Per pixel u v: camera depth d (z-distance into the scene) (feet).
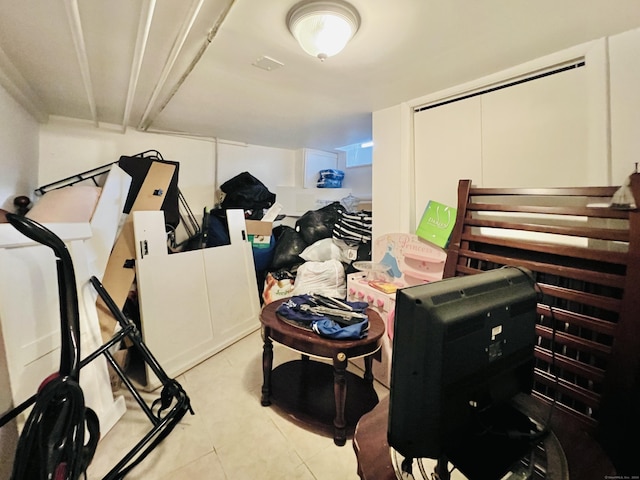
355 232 9.57
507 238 4.74
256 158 12.58
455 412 2.04
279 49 4.70
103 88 6.16
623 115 4.36
